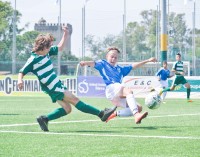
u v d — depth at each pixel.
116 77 17.45
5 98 42.59
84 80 44.66
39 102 36.12
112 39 78.94
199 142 13.18
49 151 11.80
